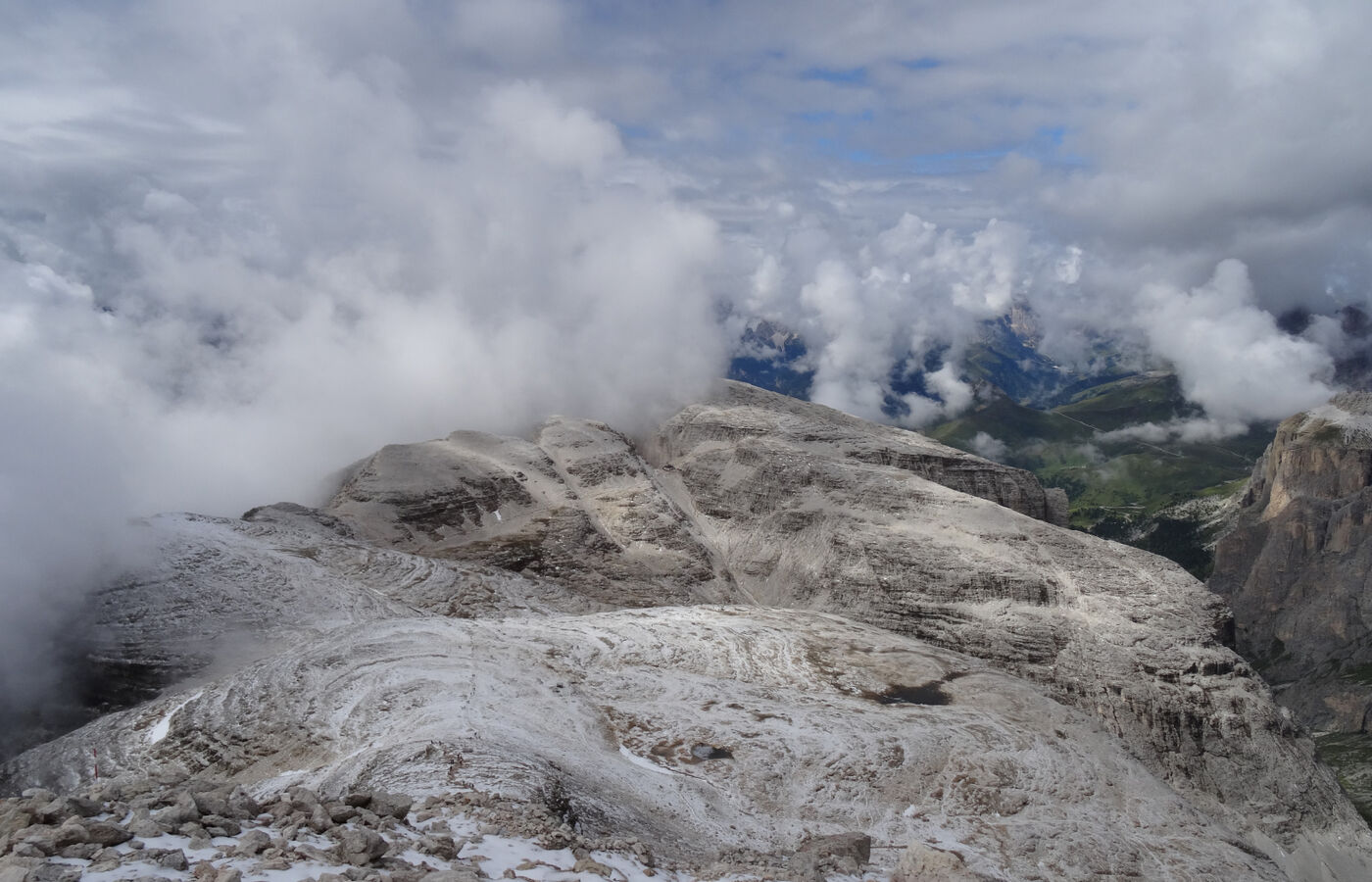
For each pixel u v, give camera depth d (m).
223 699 92.00
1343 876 133.50
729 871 37.56
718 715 99.75
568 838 35.00
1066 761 105.44
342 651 105.62
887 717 107.94
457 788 50.53
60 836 22.22
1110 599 182.38
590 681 106.69
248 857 23.72
